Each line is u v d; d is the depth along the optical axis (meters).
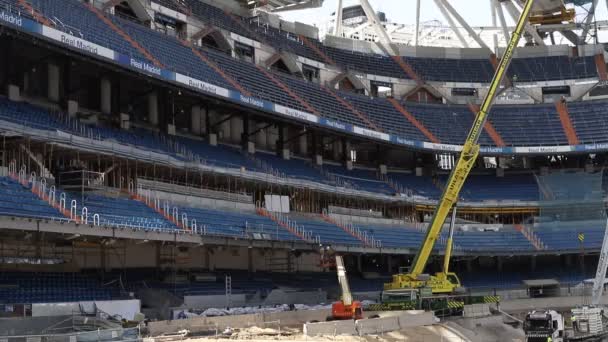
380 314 48.91
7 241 39.94
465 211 74.94
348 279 64.75
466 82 85.38
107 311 37.19
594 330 51.97
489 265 74.31
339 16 89.38
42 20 46.41
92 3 57.50
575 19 89.94
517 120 80.81
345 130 68.00
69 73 51.91
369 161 79.62
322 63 79.00
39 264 41.69
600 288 60.00
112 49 49.59
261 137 69.31
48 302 36.31
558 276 71.19
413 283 52.62
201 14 70.12
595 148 75.94
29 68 51.44
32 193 38.69
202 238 45.97
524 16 54.03
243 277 54.19
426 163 81.19
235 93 58.59
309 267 62.88
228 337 37.81
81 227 37.84
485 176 80.38
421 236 67.94
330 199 66.38
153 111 60.12
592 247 69.25
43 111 48.94
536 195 76.06
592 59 86.62
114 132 52.53
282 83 68.88
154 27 63.31
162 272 48.72
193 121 63.34
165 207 47.59
